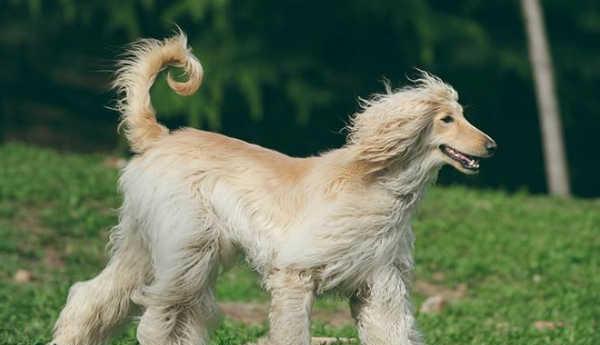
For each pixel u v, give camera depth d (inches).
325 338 411.8
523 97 1155.9
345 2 1065.5
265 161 348.5
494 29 1119.0
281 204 339.6
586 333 479.8
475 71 1099.9
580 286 593.6
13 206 652.1
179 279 341.7
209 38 1043.9
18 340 416.5
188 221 341.7
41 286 538.3
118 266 362.3
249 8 1046.4
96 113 1246.3
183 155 350.3
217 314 352.8
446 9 1125.7
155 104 1012.5
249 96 1026.1
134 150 362.6
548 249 649.6
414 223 679.1
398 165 337.1
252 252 340.2
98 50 1237.7
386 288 335.3
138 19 1103.0
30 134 1168.2
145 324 346.0
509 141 1167.0
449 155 339.0
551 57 1119.6
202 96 1023.0
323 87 1078.4
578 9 1122.0
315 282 335.0
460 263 623.8
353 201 332.8
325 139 1118.4
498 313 537.0
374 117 336.2
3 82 1264.8
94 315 361.1
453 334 462.9
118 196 685.3
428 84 342.0
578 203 786.8
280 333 331.9
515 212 722.8
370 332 335.9
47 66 1285.7
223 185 344.5
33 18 1155.3
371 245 332.8
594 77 1136.2
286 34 1067.3
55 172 722.8
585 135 1198.3
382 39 1112.8
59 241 617.6
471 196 759.1
